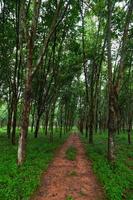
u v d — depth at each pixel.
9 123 35.84
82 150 28.28
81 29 30.95
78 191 12.66
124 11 24.83
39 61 17.34
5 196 10.55
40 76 35.16
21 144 16.88
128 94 48.81
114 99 19.62
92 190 12.98
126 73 42.44
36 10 17.27
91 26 33.31
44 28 27.61
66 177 15.23
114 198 11.20
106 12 26.94
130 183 14.32
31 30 17.30
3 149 22.98
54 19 17.36
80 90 54.41
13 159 17.89
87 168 18.00
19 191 11.32
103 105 70.00
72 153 23.91
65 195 11.96
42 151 23.11
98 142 35.03
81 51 33.56
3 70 30.72
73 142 39.31
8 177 13.10
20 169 15.09
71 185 13.61
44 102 36.34
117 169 17.09
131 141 39.72
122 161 20.88
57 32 30.62
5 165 15.90
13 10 26.36
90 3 26.09
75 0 25.75
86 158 22.22
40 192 12.24
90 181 14.59
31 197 11.34
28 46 17.33
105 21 29.45
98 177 15.20
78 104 73.38
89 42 33.88
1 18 26.41
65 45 33.03
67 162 19.95
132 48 27.95
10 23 26.91
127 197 12.00
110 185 12.80
